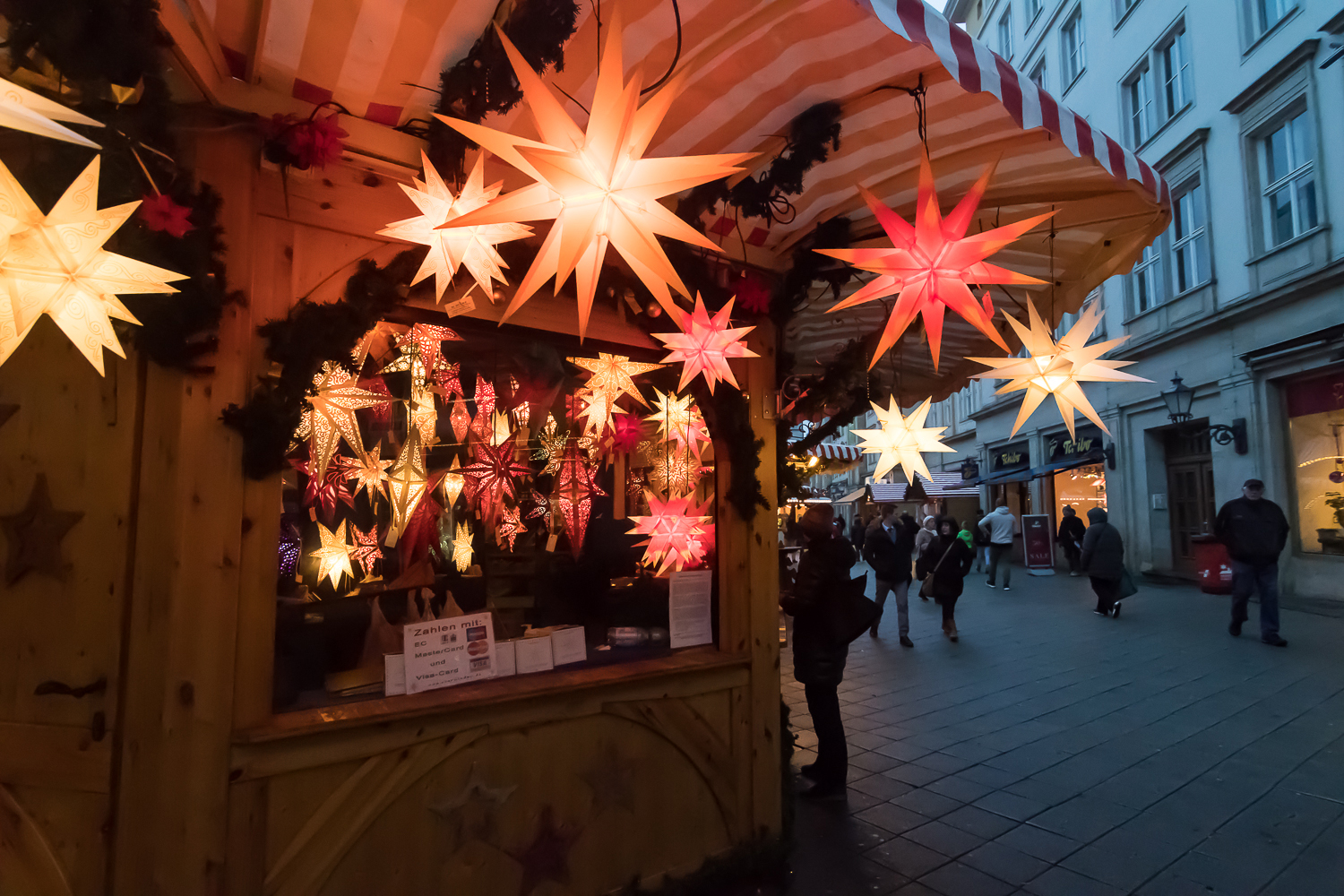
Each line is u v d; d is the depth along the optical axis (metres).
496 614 3.13
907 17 1.70
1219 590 10.21
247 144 2.02
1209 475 11.93
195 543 1.90
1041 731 4.66
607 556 3.53
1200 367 11.73
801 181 2.50
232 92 2.03
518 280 2.47
